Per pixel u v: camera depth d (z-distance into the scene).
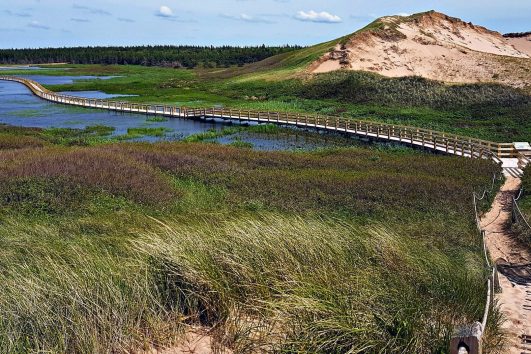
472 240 12.02
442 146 32.44
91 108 61.88
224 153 29.00
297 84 70.44
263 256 7.54
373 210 15.70
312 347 5.45
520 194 18.78
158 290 6.61
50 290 6.22
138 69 138.38
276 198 17.30
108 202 15.94
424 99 59.12
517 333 7.17
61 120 51.56
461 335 4.43
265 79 77.00
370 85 64.50
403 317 5.79
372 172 23.36
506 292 8.97
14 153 24.25
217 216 12.80
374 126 38.88
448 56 73.69
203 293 6.67
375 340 5.41
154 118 53.41
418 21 86.06
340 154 30.86
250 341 5.86
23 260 8.07
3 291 6.26
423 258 8.94
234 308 6.48
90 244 9.07
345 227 10.67
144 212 14.73
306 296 6.37
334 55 75.00
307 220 12.10
